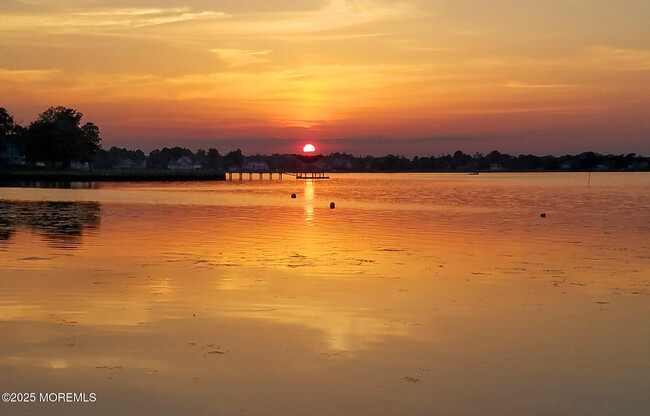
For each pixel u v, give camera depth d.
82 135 169.50
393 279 21.36
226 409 10.37
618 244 31.94
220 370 12.07
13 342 13.64
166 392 11.00
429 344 13.84
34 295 18.25
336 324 15.38
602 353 13.36
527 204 66.88
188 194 88.69
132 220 44.34
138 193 90.38
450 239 33.75
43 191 95.12
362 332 14.73
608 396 11.08
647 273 23.00
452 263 25.14
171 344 13.59
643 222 44.72
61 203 64.31
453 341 14.09
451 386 11.44
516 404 10.71
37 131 162.62
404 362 12.66
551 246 30.95
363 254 27.52
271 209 57.97
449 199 78.12
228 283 20.31
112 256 26.14
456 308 17.16
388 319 15.91
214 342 13.79
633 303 17.94
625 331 15.04
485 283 20.80
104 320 15.48
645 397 11.04
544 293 19.23
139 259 25.38
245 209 57.69
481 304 17.66
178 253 27.25
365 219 47.12
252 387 11.26
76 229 37.38
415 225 42.12
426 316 16.25
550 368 12.42
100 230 37.00
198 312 16.38
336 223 43.53
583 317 16.31
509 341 14.13
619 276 22.36
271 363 12.48
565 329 15.16
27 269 22.69
